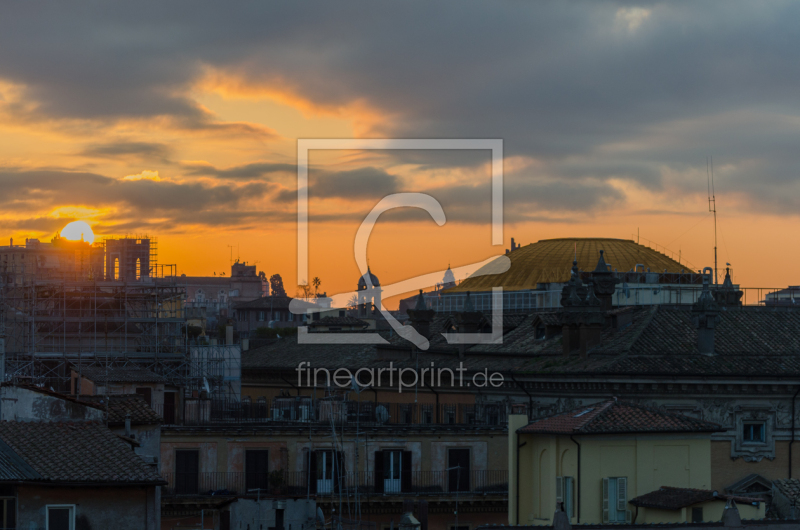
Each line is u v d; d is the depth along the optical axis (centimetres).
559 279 11456
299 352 11081
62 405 4525
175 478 6272
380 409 7525
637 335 6656
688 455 5159
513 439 5459
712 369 6325
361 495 6359
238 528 6097
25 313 9500
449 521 6462
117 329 9644
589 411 5291
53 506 3906
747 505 4681
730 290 8769
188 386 9375
